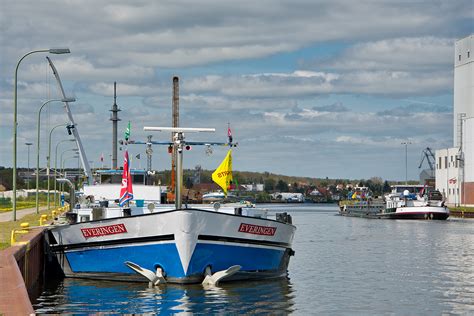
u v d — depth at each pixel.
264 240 40.94
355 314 35.62
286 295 39.62
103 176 51.88
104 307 35.19
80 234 41.19
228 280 41.06
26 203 140.25
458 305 38.56
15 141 61.06
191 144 41.31
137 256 39.34
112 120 78.44
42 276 45.78
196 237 37.91
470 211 162.88
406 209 152.25
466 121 190.75
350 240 90.50
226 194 45.69
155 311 34.38
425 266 57.62
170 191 64.50
